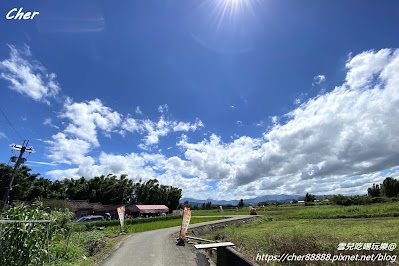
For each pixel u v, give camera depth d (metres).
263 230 20.73
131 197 69.56
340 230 16.86
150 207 58.41
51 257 8.38
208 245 10.81
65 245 10.31
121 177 68.62
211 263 9.91
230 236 16.88
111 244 13.83
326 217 28.47
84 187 61.81
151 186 69.94
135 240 15.88
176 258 10.44
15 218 6.31
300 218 30.62
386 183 60.16
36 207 7.39
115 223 29.89
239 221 36.44
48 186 51.88
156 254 11.23
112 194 64.19
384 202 45.47
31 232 6.58
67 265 8.48
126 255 11.02
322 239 13.27
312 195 84.31
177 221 35.25
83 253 11.52
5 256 5.94
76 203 48.66
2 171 35.66
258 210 68.38
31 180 40.72
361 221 22.08
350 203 48.44
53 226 7.73
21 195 38.44
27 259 6.36
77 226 16.66
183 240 14.91
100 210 53.19
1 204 21.28
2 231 6.00
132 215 55.69
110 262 9.70
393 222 19.67
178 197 77.38
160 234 19.39
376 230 15.84
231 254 9.93
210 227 28.20
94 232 18.17
